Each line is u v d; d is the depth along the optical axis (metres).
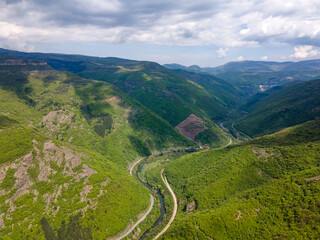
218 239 89.12
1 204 98.12
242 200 103.00
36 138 125.06
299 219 82.94
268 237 82.94
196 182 142.38
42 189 108.75
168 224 116.88
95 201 112.69
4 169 106.94
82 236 99.75
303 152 120.19
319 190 88.38
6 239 89.69
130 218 118.31
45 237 94.56
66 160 124.31
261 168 124.31
